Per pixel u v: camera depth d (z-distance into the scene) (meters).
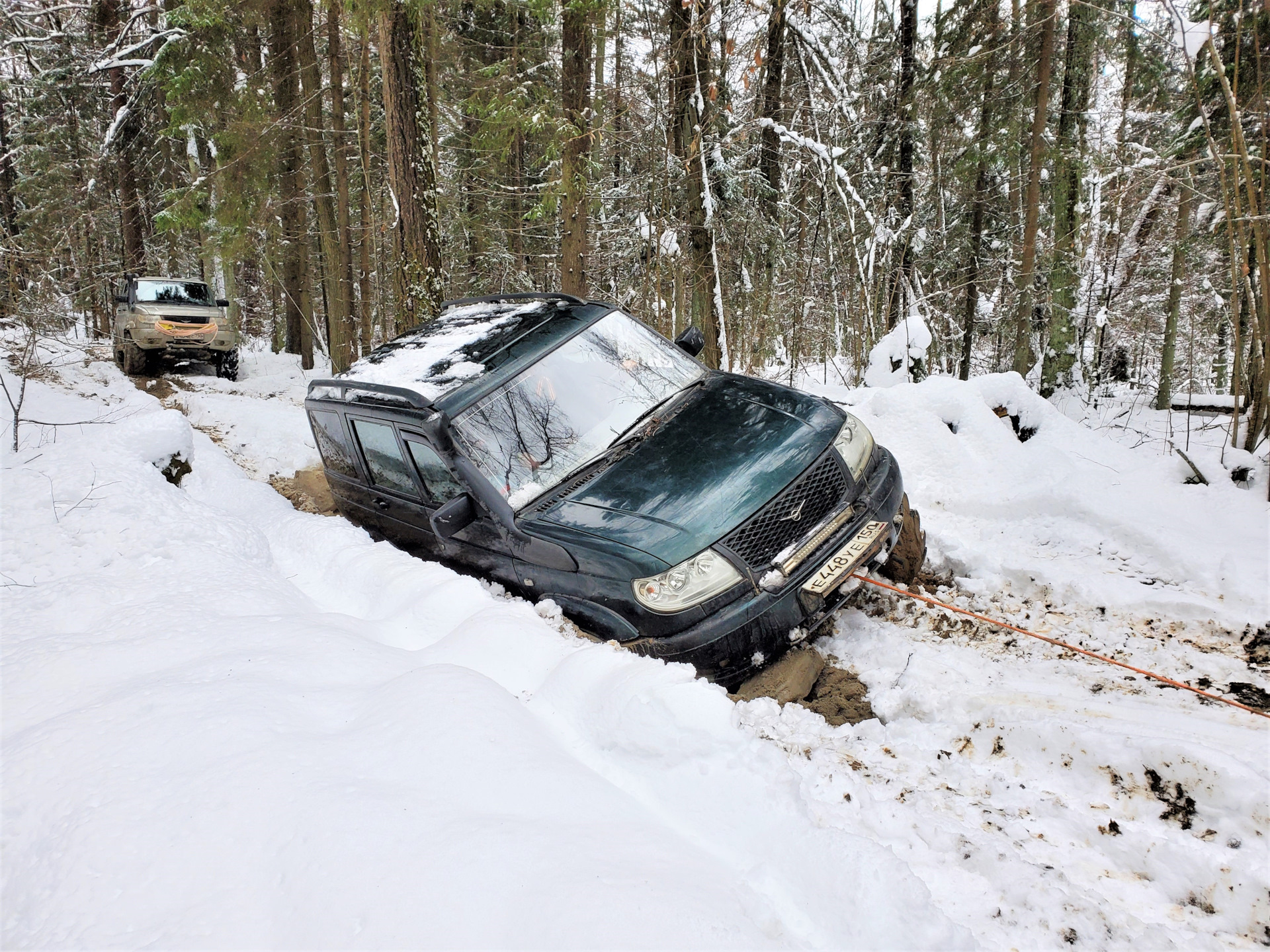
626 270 12.25
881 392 6.32
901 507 3.91
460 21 15.36
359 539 5.31
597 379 4.45
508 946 1.63
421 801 2.14
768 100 11.86
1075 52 12.51
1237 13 4.38
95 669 3.17
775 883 2.09
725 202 10.27
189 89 13.49
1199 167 7.17
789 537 3.37
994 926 2.02
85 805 2.22
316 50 15.35
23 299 8.27
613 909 1.70
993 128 13.91
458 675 2.85
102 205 18.16
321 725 2.65
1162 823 2.41
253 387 13.23
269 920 1.77
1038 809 2.53
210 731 2.52
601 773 2.66
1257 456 4.52
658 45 8.84
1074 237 13.00
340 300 15.19
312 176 15.65
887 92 13.09
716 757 2.61
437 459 4.29
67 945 1.75
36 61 19.97
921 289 12.33
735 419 3.99
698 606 3.17
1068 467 4.87
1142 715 2.93
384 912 1.74
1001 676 3.37
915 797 2.61
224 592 4.08
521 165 16.95
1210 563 3.73
